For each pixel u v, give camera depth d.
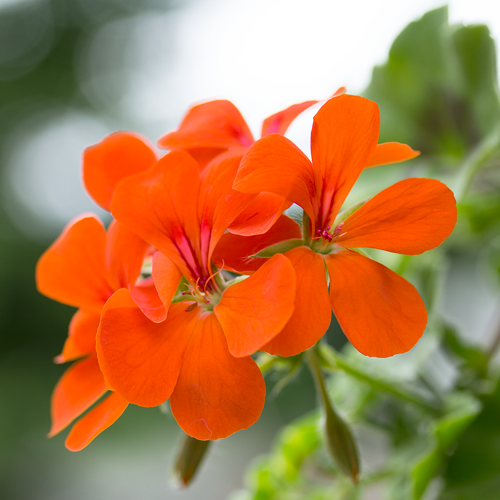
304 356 0.52
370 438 0.64
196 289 0.48
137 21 2.42
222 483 1.41
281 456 0.60
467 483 0.54
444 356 0.59
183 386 0.47
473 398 0.55
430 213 0.48
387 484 0.57
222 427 0.47
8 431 1.92
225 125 0.50
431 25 0.59
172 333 0.48
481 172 0.59
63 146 2.42
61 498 1.68
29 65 2.51
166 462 1.64
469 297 0.82
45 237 2.37
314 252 0.48
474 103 0.58
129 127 2.33
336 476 0.57
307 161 0.48
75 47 2.50
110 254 0.49
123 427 1.79
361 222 0.48
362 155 0.48
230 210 0.48
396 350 0.47
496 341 0.56
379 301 0.47
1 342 2.25
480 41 0.57
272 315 0.46
